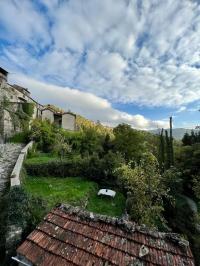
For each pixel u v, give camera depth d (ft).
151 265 19.72
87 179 81.87
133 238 23.20
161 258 20.38
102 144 124.77
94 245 22.75
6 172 60.64
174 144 181.16
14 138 115.44
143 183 53.67
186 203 83.20
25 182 65.00
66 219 27.45
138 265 19.70
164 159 113.19
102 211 60.23
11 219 36.96
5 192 47.70
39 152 107.55
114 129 126.82
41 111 170.19
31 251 23.00
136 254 21.03
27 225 38.78
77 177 81.76
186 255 20.61
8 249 35.22
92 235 24.18
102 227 25.38
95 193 72.54
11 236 36.09
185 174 107.45
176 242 22.11
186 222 70.44
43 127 121.90
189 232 65.26
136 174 55.93
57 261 21.29
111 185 80.38
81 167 82.69
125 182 64.85
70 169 81.82
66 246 23.02
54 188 65.51
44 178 75.82
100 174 81.61
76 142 119.85
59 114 175.52
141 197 53.47
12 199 39.19
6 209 40.11
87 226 25.79
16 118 121.19
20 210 38.32
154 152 126.41
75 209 29.01
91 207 62.03
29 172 75.46
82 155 111.55
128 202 61.57
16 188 41.47
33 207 43.50
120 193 76.54
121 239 23.25
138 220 52.85
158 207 51.11
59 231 25.35
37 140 114.32
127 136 114.83
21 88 167.84
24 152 82.12
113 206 64.69
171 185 82.28
